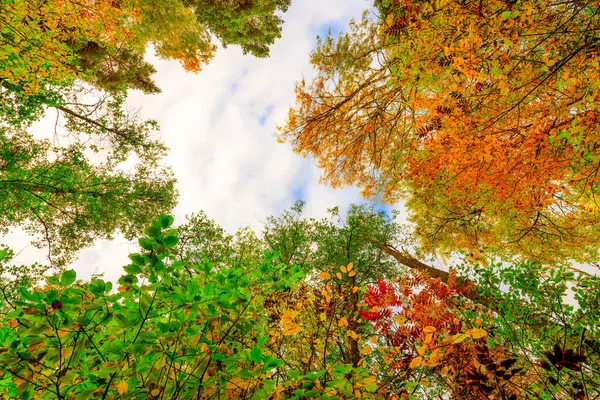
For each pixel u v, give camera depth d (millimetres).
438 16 3951
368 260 9391
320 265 8727
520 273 3949
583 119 3184
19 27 4844
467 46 3693
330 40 7090
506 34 3490
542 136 3912
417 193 7660
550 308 3549
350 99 8070
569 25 3316
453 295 3859
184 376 2080
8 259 6258
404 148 8461
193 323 2201
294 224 9328
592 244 5773
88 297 1950
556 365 1935
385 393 2818
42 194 9258
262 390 2033
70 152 9312
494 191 5305
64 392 1848
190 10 11383
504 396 2314
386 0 4984
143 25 10898
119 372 1914
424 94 5359
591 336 3197
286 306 3275
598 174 3670
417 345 2992
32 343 1676
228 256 7617
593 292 3422
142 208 11227
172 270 1996
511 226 6086
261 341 2086
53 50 5500
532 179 4605
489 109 4316
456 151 4867
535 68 3584
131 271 1830
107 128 10102
